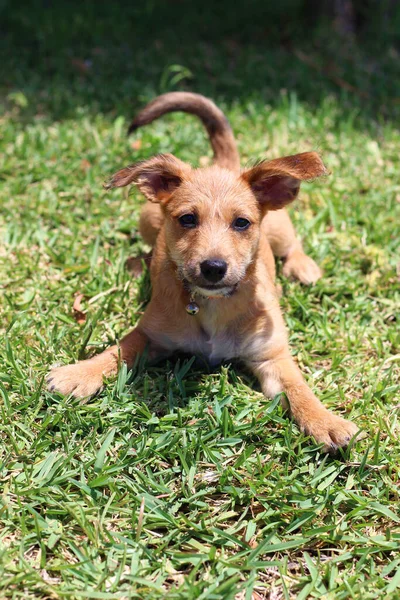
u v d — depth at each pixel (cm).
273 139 125
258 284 83
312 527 70
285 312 92
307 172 78
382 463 75
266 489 72
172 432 75
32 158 117
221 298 81
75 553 67
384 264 100
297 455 75
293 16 174
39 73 146
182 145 120
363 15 171
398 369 86
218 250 77
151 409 79
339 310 92
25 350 83
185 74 140
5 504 69
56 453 74
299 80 146
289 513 71
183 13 176
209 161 117
